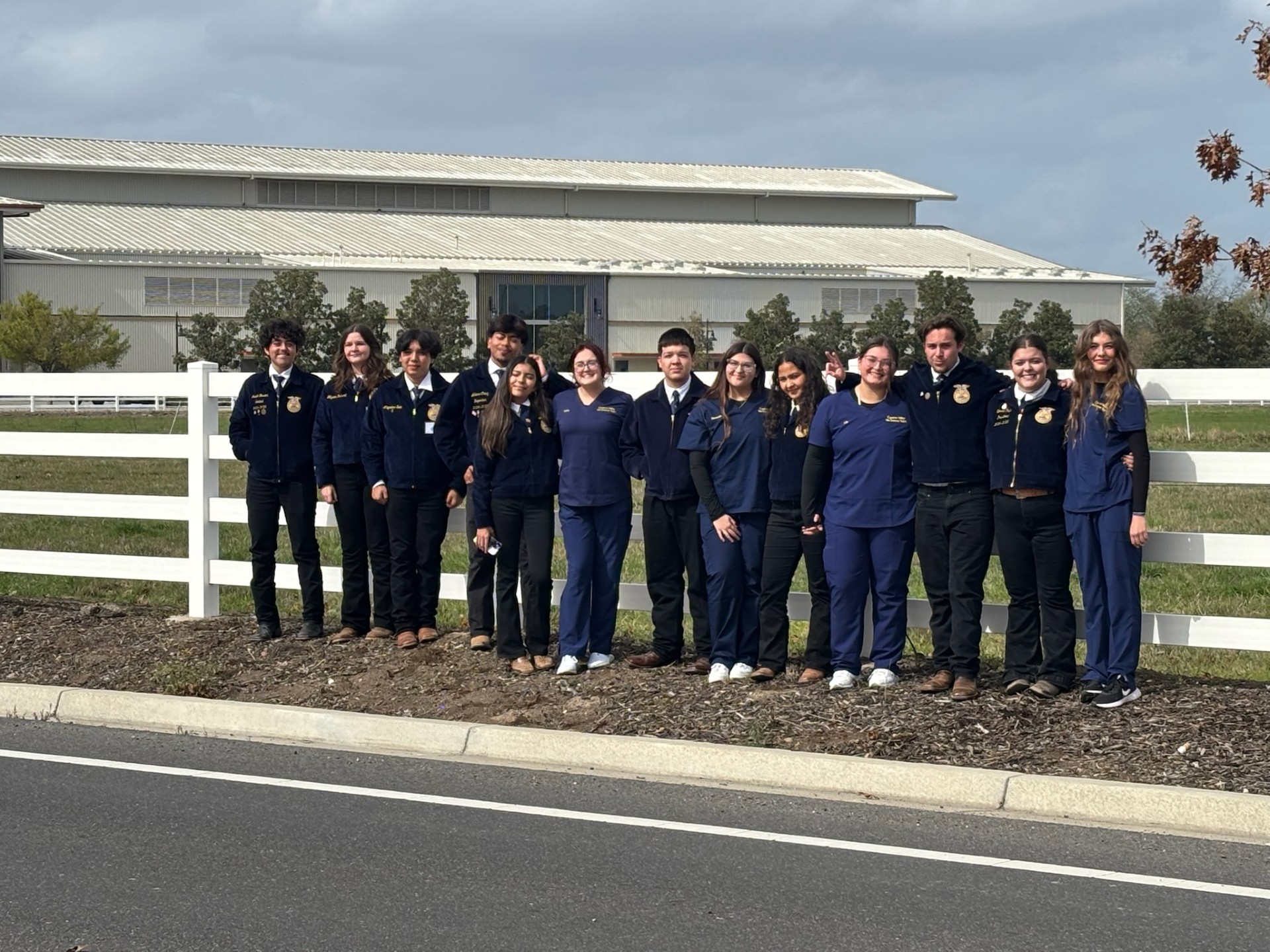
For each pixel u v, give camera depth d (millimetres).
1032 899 5449
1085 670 8195
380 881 5625
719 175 112938
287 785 7082
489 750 7727
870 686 8391
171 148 103125
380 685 8914
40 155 95562
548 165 111062
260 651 9773
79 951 4898
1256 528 16375
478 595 9633
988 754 7195
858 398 8477
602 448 9031
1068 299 98562
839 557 8406
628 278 90438
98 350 76062
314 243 92250
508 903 5379
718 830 6340
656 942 4996
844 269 97062
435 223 100562
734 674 8734
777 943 4996
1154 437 29281
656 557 9102
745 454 8688
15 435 11648
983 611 8828
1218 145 17156
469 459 9461
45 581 13922
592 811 6637
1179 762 6918
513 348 9375
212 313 84562
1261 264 17250
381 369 9844
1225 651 10430
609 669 9070
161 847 6055
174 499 11086
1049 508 7992
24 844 6090
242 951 4910
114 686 9062
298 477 10008
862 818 6527
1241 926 5176
